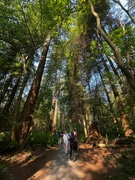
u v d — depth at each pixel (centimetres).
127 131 1375
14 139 1075
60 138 1531
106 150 1084
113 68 1486
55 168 831
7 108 1559
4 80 1593
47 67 2536
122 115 1472
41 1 1016
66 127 4084
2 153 1004
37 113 1355
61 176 745
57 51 2347
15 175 774
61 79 3141
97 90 1831
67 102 2638
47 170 816
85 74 2053
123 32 1009
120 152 986
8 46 1307
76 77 2209
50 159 970
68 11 967
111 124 1917
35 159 948
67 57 2464
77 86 2162
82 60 2102
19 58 1519
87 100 1908
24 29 1177
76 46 2036
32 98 1255
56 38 1942
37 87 1317
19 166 859
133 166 791
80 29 1884
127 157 882
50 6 966
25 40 1255
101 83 1848
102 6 1582
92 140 1534
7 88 1598
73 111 2283
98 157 967
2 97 1565
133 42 996
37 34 1277
